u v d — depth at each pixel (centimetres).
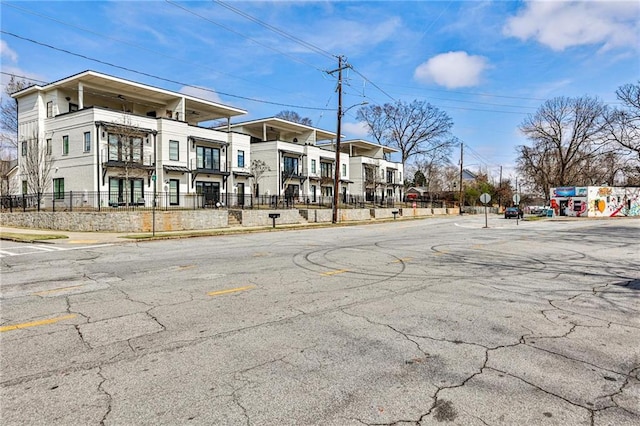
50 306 580
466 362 386
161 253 1212
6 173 3722
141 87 3156
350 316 536
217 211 2403
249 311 557
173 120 3231
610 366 378
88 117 2798
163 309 565
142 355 399
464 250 1296
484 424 282
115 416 290
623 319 531
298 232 2186
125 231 2042
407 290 696
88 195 2736
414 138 6544
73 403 308
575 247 1404
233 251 1252
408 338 452
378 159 5912
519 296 657
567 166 6091
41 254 1207
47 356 396
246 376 354
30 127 3191
